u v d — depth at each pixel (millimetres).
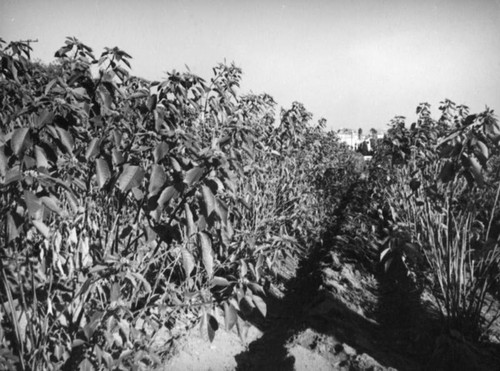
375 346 3061
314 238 6270
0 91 1856
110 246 2121
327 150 8750
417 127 4492
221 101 3051
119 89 1929
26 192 1395
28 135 1462
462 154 2498
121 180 1625
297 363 2584
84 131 2020
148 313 2242
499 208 4074
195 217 1847
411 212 4730
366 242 6055
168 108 2033
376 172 7734
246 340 3055
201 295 2143
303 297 4164
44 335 1773
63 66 2123
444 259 3256
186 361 2516
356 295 4082
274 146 4801
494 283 3764
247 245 2930
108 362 1699
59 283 2268
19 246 1981
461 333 3012
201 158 1763
